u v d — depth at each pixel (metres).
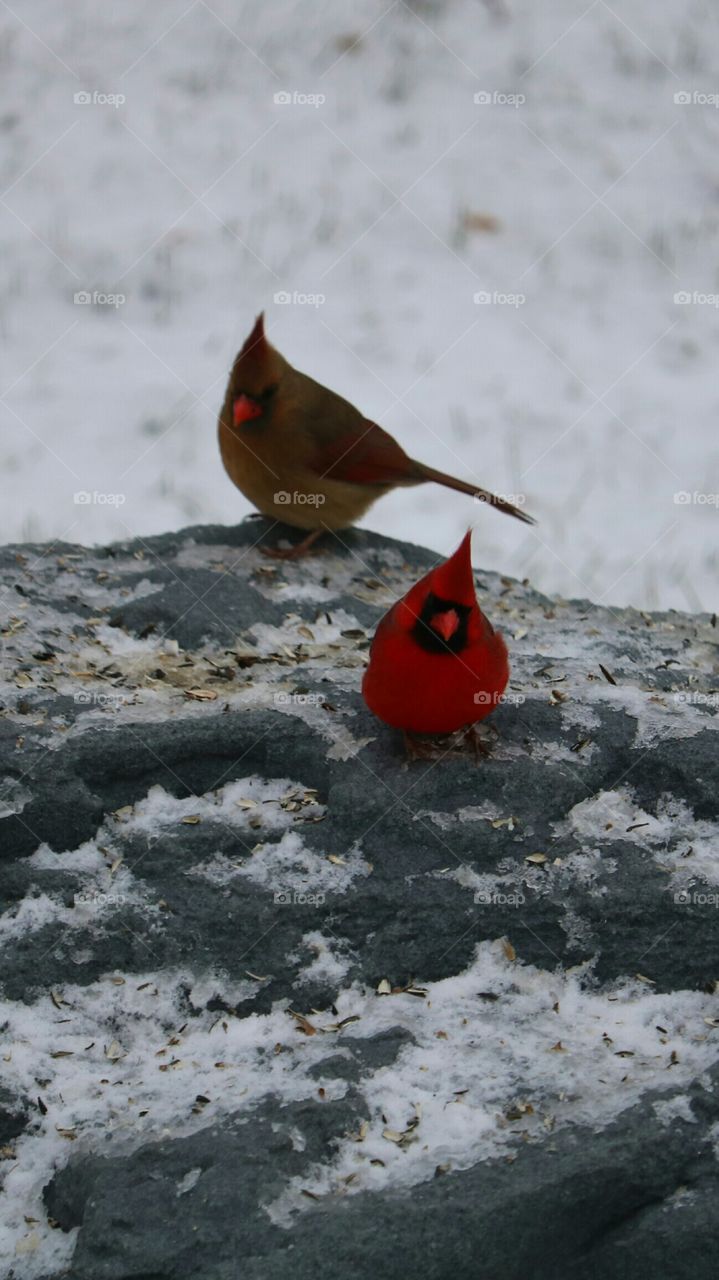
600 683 8.59
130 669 8.78
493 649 7.20
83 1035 6.75
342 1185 5.98
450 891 7.18
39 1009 6.83
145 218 25.91
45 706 8.12
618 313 24.44
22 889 7.20
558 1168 5.97
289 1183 5.96
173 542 10.98
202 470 19.36
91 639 9.17
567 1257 5.98
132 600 9.71
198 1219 5.80
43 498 18.48
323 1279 5.64
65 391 21.11
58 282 23.89
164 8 32.06
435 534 18.42
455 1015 6.85
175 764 7.77
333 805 7.54
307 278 24.56
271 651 9.23
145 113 28.84
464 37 31.84
